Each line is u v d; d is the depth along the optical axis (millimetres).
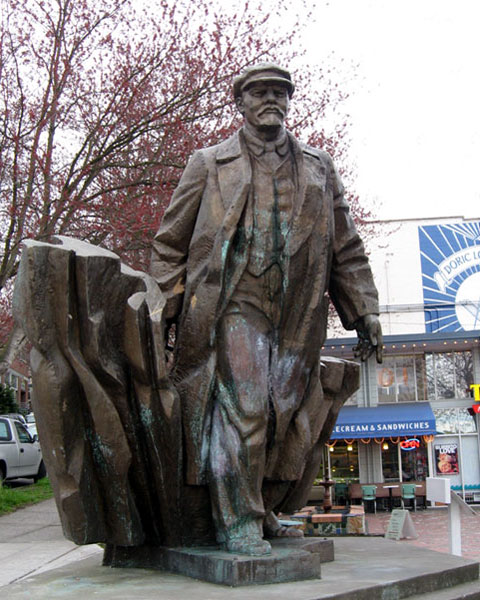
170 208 4344
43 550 8008
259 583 3496
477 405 23891
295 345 4168
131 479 3852
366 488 21391
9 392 28047
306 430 4184
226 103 15273
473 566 4109
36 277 3488
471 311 25188
